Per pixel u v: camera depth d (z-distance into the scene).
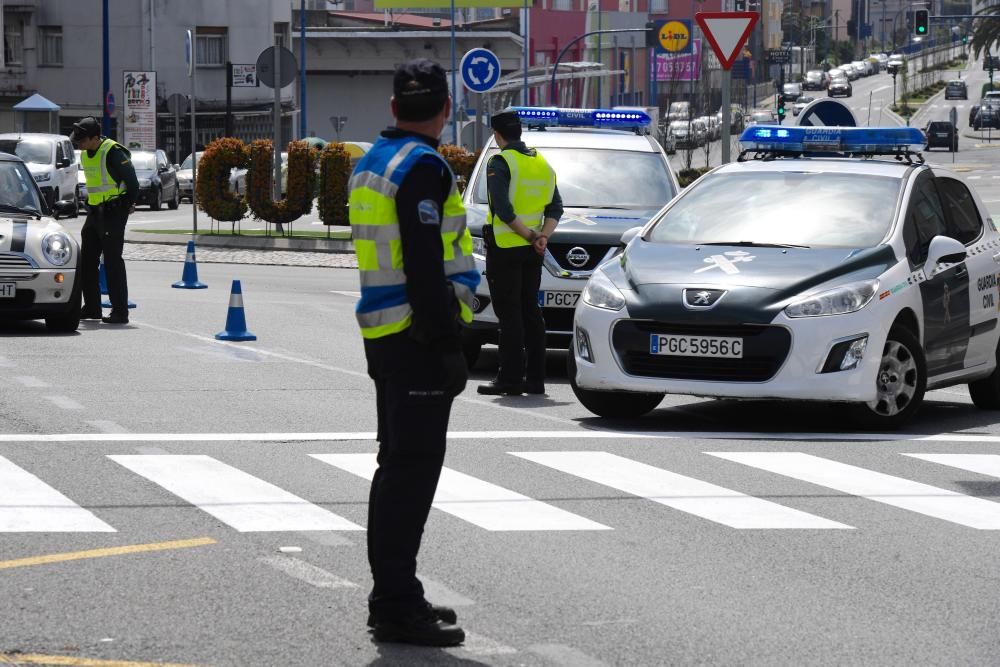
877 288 31.11
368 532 17.28
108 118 164.38
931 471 27.48
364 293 16.89
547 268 40.78
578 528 22.45
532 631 17.31
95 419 31.56
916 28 174.25
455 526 22.42
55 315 47.53
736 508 24.03
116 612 17.75
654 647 16.80
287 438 29.59
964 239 35.53
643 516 23.36
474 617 17.84
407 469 16.84
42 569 19.62
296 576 19.45
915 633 17.50
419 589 16.88
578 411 34.34
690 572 20.06
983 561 20.97
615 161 45.06
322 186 93.44
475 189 44.19
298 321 52.81
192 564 19.97
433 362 16.73
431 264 16.34
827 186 34.66
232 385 36.94
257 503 23.70
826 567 20.47
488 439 30.02
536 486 25.39
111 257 50.66
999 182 183.62
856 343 30.45
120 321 50.91
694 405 35.69
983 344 35.41
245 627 17.25
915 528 22.94
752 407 35.38
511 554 20.83
